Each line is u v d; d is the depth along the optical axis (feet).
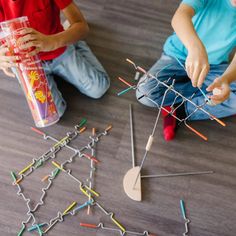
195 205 4.18
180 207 4.16
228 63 4.75
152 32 5.32
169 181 4.30
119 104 4.71
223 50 4.30
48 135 4.43
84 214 4.05
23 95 4.64
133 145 4.47
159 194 4.21
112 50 5.10
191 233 4.03
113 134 4.51
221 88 3.55
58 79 4.83
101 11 5.36
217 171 4.40
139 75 4.90
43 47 3.79
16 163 4.25
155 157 4.42
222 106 4.36
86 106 4.66
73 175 4.25
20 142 4.37
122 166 4.33
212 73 4.46
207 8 3.99
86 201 4.12
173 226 4.06
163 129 4.58
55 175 4.22
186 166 4.40
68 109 4.61
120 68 4.97
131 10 5.43
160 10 5.50
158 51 5.17
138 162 4.38
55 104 4.38
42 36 3.76
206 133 4.61
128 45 5.16
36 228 3.93
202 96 4.40
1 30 3.54
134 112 4.67
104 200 4.13
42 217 4.00
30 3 3.77
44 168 4.26
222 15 4.00
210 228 4.07
